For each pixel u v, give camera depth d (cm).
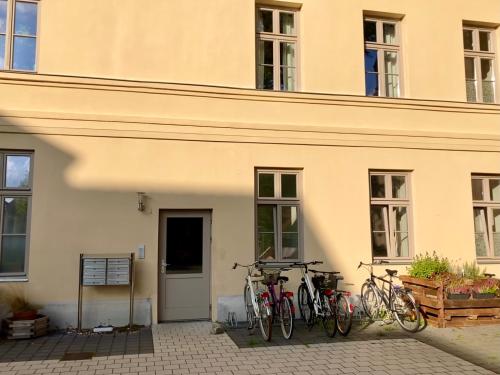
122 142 776
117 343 656
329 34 895
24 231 743
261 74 876
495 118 961
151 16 815
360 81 898
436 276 793
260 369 549
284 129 843
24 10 775
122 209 766
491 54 1002
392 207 903
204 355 601
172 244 797
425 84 935
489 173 943
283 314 691
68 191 750
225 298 792
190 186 795
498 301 769
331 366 560
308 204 845
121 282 728
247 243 809
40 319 691
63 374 527
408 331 727
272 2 879
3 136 733
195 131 804
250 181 821
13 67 763
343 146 870
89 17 789
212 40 836
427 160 911
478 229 943
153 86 793
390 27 960
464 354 609
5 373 529
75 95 768
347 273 848
